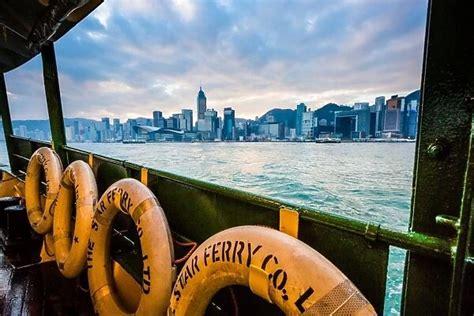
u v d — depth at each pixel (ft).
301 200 22.75
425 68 2.45
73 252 7.01
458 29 2.24
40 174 11.07
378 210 18.07
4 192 14.90
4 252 9.36
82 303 6.83
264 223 4.45
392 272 7.27
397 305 6.18
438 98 2.39
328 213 3.42
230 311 5.05
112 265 7.03
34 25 8.70
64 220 8.23
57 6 6.87
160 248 4.74
